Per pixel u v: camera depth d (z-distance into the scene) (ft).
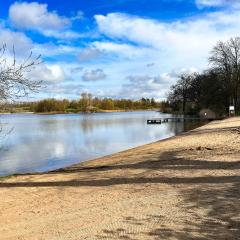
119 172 49.98
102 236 25.02
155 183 40.37
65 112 591.78
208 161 52.70
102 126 242.58
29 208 33.73
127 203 32.73
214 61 344.28
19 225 28.96
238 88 265.75
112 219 28.45
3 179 50.24
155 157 63.72
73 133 183.52
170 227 25.84
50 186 43.21
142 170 49.90
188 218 27.53
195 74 383.86
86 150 111.24
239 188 35.45
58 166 81.35
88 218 29.27
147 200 33.19
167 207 30.60
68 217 30.04
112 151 107.14
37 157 96.89
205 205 30.48
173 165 51.57
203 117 294.66
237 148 66.39
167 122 270.87
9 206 34.76
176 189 36.73
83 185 42.39
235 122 165.78
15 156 98.99
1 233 27.30
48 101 569.23
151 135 165.99
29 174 56.70
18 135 170.91
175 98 403.34
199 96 341.41
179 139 100.32
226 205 30.12
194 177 42.04
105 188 39.88
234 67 265.75
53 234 26.30
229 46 266.77
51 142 136.77
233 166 47.42
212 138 91.56
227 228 25.16
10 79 42.70
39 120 357.20
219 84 271.08
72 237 25.32
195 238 23.70
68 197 36.88
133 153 77.87
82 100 643.45
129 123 277.03
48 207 33.65
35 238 25.77
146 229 25.73
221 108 280.10
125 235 24.88
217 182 38.68
